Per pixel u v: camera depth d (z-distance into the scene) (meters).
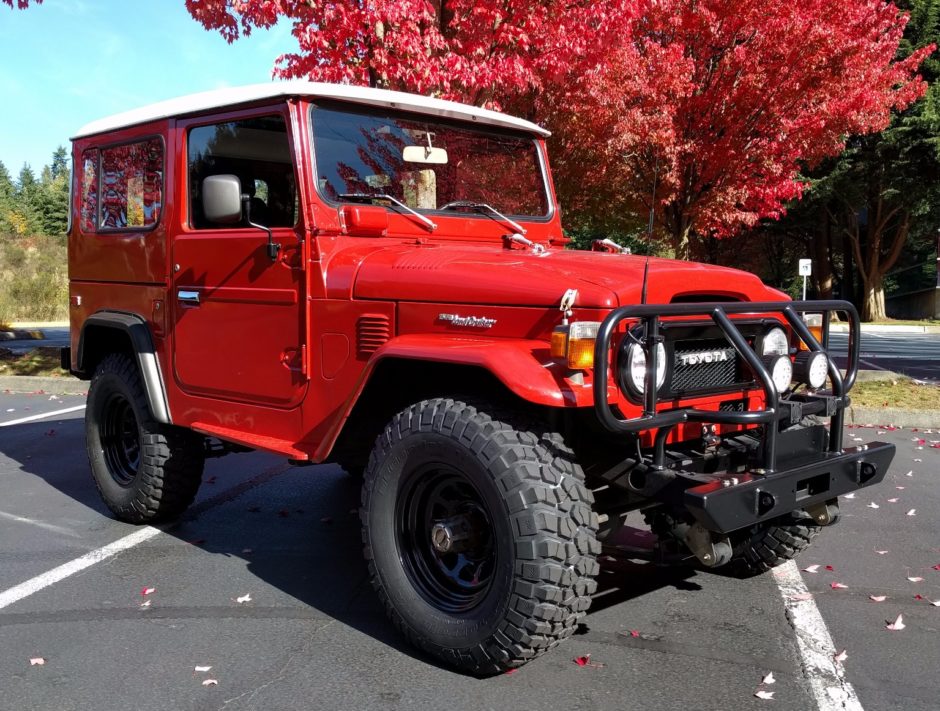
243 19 6.74
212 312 3.78
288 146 3.37
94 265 4.60
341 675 2.82
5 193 75.25
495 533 2.64
